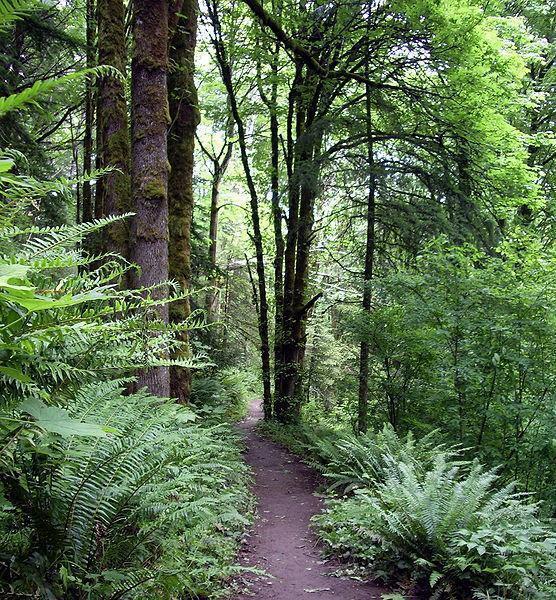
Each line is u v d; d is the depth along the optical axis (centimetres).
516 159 1167
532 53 1258
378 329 920
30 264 162
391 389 933
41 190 160
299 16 1125
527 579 400
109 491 282
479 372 726
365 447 754
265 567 481
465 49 1009
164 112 581
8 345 137
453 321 738
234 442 937
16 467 228
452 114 1083
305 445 973
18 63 836
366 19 1098
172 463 326
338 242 1548
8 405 152
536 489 692
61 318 157
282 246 1520
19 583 232
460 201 1068
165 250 568
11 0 81
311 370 1630
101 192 905
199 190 2234
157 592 302
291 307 1490
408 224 1071
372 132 1165
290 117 1415
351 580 463
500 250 834
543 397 693
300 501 723
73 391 212
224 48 1292
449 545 450
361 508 548
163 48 585
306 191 1318
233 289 2036
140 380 517
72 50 965
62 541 253
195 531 386
